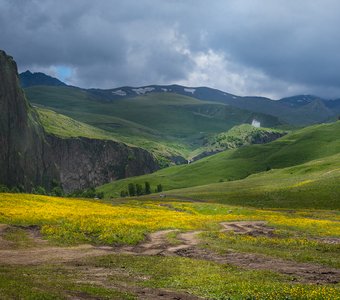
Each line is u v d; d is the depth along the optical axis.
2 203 75.31
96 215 73.62
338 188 140.75
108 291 22.59
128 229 57.81
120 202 137.50
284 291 22.67
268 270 32.19
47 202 90.81
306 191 146.00
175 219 79.06
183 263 34.91
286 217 93.81
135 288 24.77
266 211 109.19
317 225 73.19
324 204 128.75
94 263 33.97
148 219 75.38
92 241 49.09
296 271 32.09
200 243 49.50
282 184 175.00
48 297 19.30
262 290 23.58
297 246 48.34
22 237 47.12
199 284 26.48
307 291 22.47
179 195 184.62
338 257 40.06
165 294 23.42
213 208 117.88
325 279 28.89
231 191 181.12
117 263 34.31
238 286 25.12
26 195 95.44
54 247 43.28
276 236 59.41
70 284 23.83
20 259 34.75
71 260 35.22
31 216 62.06
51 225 56.47
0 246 40.91
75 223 59.12
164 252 43.12
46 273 27.97
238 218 88.81
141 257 38.09
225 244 48.78
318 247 47.91
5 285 21.02
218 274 29.80
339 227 70.94
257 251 43.06
